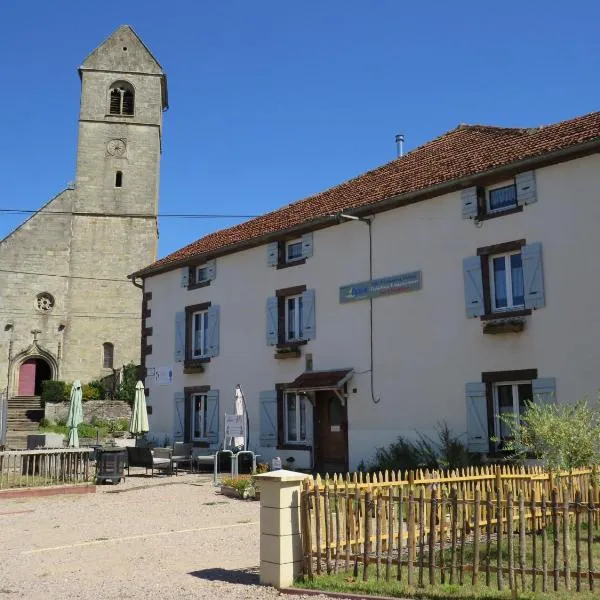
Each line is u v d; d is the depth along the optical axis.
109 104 43.53
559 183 14.16
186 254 23.86
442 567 7.02
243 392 20.67
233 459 17.67
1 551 9.39
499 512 6.89
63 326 40.53
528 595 6.45
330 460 18.09
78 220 41.75
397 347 16.66
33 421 35.09
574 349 13.54
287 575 7.39
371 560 7.51
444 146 19.61
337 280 18.31
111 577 7.88
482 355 14.95
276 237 20.00
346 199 19.38
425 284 16.25
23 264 40.62
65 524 11.57
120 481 17.70
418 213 16.62
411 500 7.30
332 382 17.36
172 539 10.12
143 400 21.06
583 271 13.59
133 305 41.41
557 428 10.00
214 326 21.89
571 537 9.23
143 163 43.06
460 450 14.78
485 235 15.24
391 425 16.53
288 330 19.89
